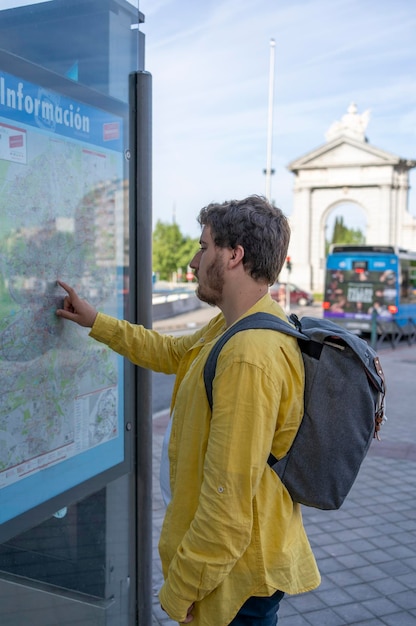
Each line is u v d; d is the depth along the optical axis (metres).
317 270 52.00
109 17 2.28
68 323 2.12
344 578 3.80
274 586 1.70
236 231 1.74
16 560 2.06
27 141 1.89
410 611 3.46
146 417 2.53
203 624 1.69
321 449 1.72
